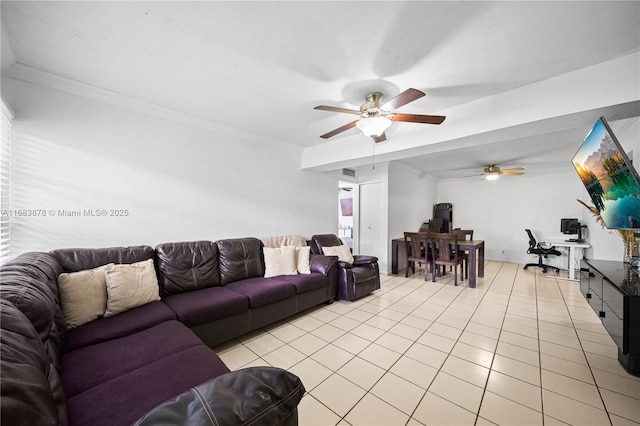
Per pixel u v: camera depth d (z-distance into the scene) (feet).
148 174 8.95
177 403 1.90
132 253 7.80
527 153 14.73
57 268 6.11
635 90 5.88
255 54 6.10
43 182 7.06
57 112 7.27
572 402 5.38
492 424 4.83
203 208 10.37
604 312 6.57
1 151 6.23
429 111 9.12
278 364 6.80
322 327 9.05
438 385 5.96
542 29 5.14
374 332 8.64
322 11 4.77
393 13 4.79
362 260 13.16
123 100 8.25
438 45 5.68
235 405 1.90
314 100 8.46
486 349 7.54
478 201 22.94
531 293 12.95
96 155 7.91
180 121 9.68
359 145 11.81
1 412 1.53
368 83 7.30
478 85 7.38
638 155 8.55
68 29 5.29
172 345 4.96
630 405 5.28
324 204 15.97
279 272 10.62
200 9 4.76
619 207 6.70
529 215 20.45
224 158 11.03
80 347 4.93
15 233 6.68
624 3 4.47
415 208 21.20
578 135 11.48
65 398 3.21
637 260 7.44
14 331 2.42
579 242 15.94
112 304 6.25
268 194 12.78
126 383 3.79
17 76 6.64
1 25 5.12
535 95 7.22
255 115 9.73
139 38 5.59
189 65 6.57
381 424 4.85
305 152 14.28
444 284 14.73
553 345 7.75
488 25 5.05
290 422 2.19
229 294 8.02
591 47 5.69
